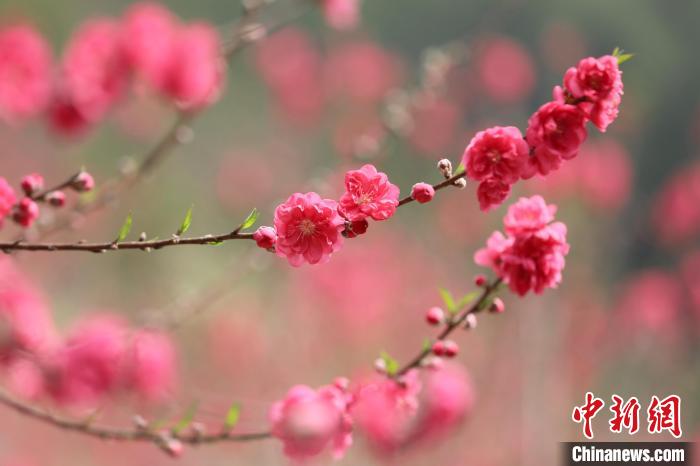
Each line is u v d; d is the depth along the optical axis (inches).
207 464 290.7
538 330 345.4
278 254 90.7
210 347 343.0
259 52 565.0
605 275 487.8
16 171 440.8
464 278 457.7
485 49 552.4
